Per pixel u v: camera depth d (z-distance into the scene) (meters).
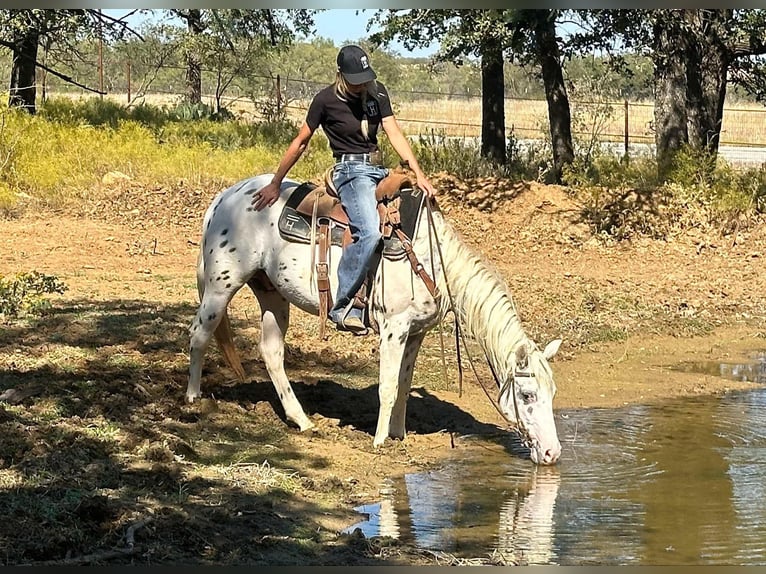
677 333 11.95
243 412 8.09
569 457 7.57
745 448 7.84
